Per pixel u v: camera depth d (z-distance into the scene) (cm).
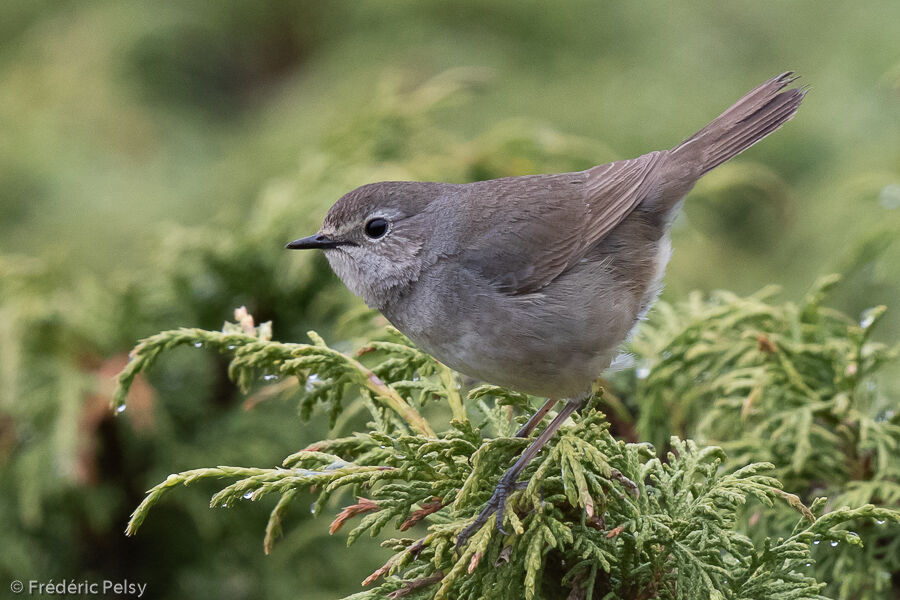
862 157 1357
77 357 1024
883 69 1509
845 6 1630
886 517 590
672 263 1366
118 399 699
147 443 1012
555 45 1684
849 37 1570
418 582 613
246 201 1456
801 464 747
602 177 825
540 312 748
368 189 793
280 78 1789
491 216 770
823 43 1619
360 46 1683
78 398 980
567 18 1683
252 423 1038
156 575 1028
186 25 1711
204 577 1028
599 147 1238
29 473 956
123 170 1534
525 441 648
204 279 1089
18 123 1546
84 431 970
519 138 1224
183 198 1492
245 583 1034
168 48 1700
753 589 602
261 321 1113
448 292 760
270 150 1488
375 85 1570
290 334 1111
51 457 967
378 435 634
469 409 771
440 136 1241
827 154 1495
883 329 1242
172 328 1079
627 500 605
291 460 652
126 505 1011
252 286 1102
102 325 1049
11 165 1494
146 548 1027
